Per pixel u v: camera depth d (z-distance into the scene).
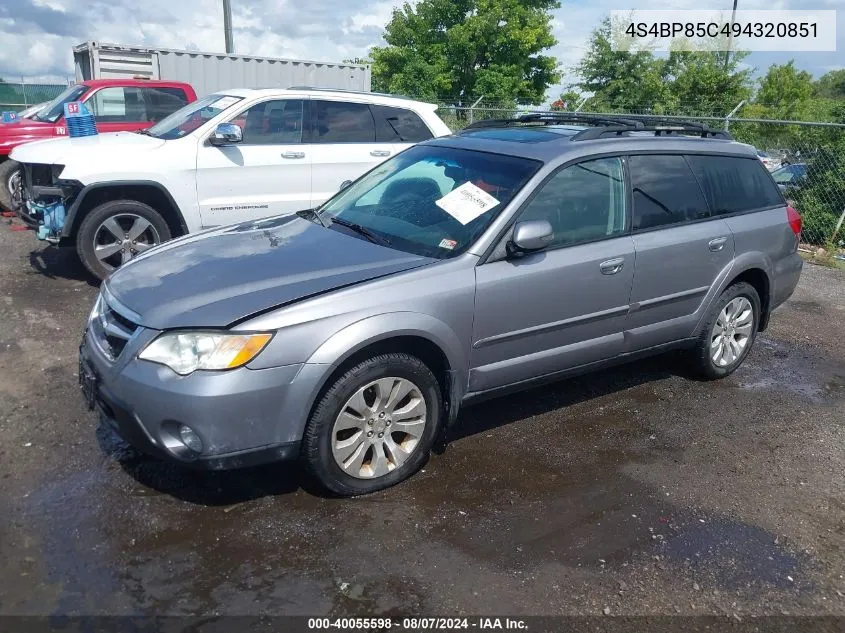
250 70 16.44
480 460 4.16
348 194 4.96
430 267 3.79
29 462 3.84
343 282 3.58
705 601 3.11
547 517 3.63
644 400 5.15
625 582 3.19
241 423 3.25
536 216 4.16
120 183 6.73
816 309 7.87
